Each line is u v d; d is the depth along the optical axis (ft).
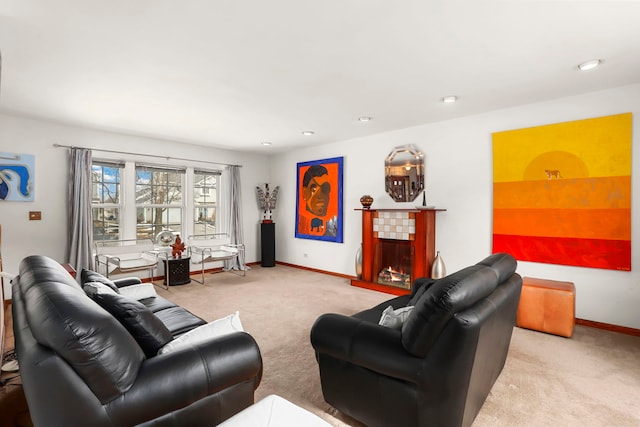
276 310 11.91
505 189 11.89
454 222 13.34
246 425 3.60
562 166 10.72
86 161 14.29
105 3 5.69
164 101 10.96
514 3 5.70
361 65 8.26
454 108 11.89
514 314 6.82
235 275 18.04
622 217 9.77
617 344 9.05
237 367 4.72
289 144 18.44
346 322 5.65
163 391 4.05
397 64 8.20
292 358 8.20
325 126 14.43
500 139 12.00
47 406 3.44
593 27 6.46
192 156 18.31
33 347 3.62
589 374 7.47
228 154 19.94
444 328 4.54
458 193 13.21
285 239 21.09
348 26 6.47
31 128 13.20
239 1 5.65
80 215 14.01
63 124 13.93
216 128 14.75
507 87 9.80
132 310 4.90
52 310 3.57
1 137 12.53
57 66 8.23
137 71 8.56
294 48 7.37
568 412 6.09
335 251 17.99
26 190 13.07
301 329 10.09
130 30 6.59
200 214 19.01
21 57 7.73
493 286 5.41
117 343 3.79
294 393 6.72
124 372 3.80
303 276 17.78
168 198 17.66
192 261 16.70
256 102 11.14
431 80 9.25
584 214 10.36
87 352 3.53
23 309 4.31
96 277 8.09
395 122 13.82
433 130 13.92
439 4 5.74
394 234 14.24
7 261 12.75
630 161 9.62
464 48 7.38
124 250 15.35
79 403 3.54
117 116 12.75
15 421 5.38
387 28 6.54
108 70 8.48
